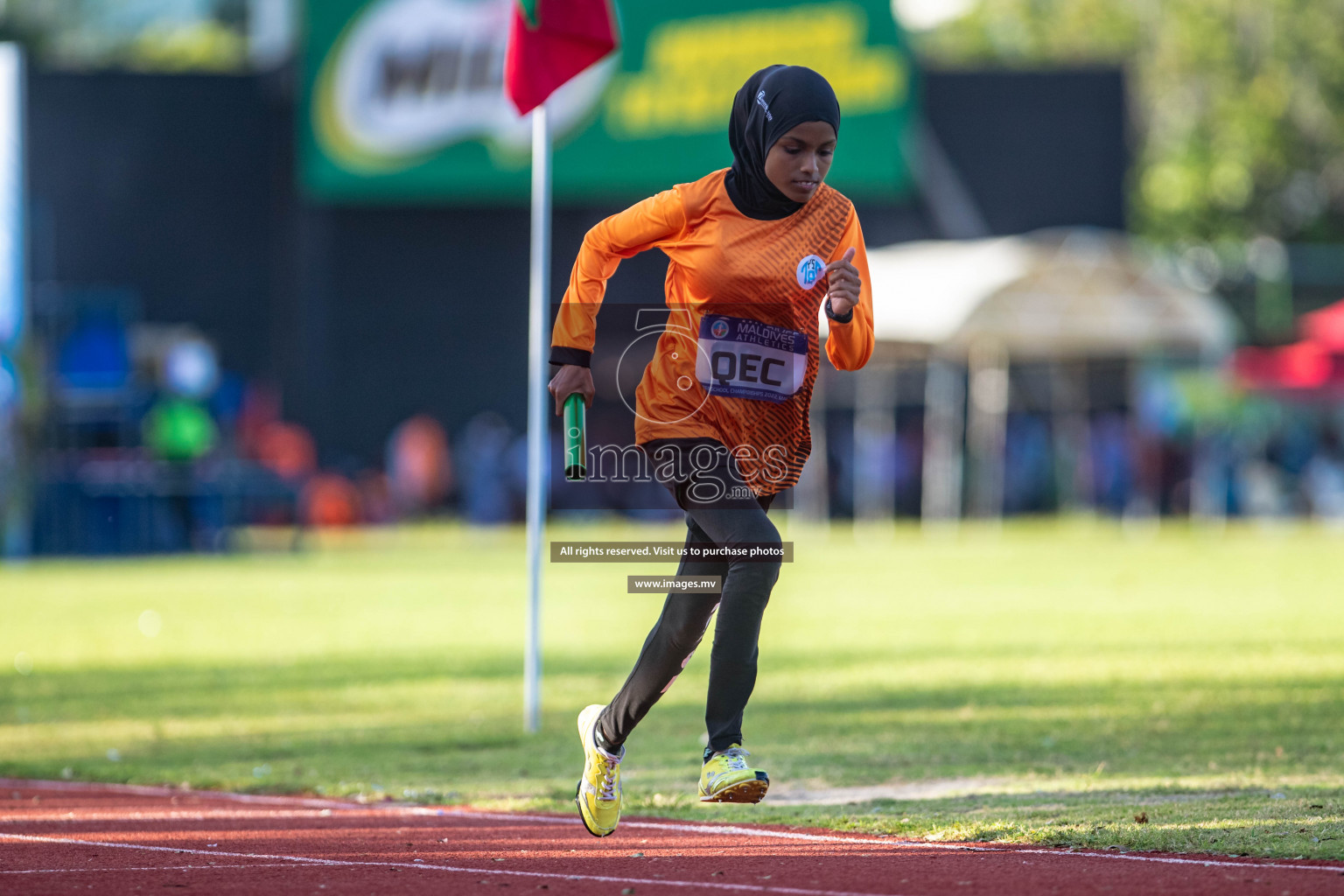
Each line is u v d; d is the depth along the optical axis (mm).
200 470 74625
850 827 16125
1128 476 93938
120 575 62625
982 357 89750
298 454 81938
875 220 98938
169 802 18875
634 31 94438
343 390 97438
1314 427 97312
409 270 97625
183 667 34562
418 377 97938
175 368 78500
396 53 95188
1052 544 76250
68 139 95562
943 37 168875
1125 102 99000
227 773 21156
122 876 13844
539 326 24766
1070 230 99188
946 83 98938
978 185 99312
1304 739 21484
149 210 96312
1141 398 91750
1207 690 26984
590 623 44312
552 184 95000
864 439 93812
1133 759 20359
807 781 19484
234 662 35500
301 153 95188
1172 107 152000
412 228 97500
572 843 15555
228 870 14109
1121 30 155750
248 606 49469
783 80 13203
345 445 97500
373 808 18203
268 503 88188
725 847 15148
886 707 26203
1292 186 149125
